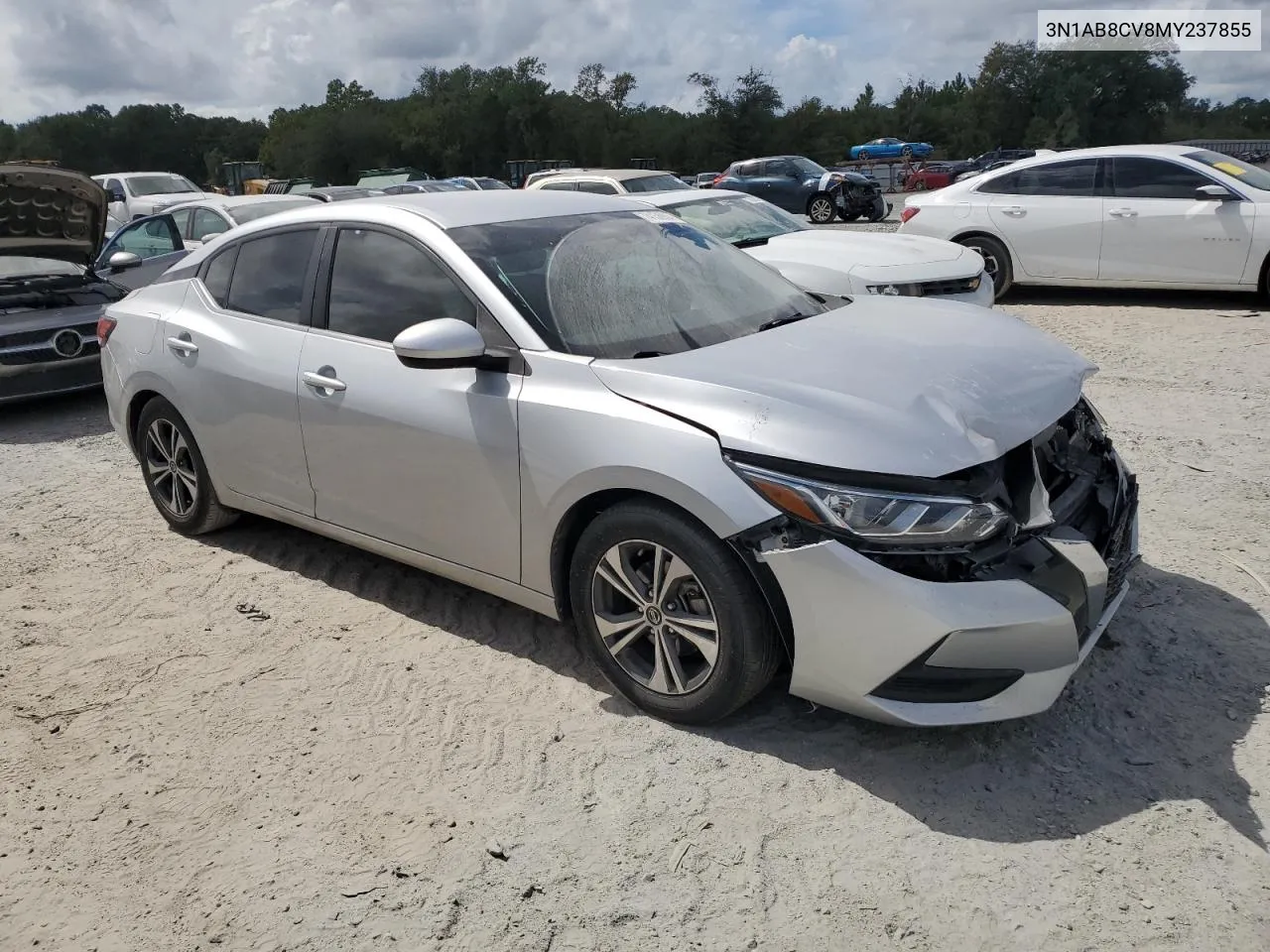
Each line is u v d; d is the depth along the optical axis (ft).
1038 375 10.88
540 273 12.05
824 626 9.34
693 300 12.42
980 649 8.93
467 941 8.04
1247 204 31.01
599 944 7.94
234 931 8.26
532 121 261.65
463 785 9.95
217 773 10.36
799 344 11.27
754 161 83.56
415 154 266.98
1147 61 258.98
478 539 11.89
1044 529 9.63
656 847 8.95
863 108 312.29
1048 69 264.93
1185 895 8.08
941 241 27.25
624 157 259.80
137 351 15.99
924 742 10.17
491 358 11.43
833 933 7.91
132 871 9.03
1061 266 34.24
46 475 21.20
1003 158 145.59
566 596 11.56
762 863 8.69
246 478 14.83
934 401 9.81
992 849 8.71
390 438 12.35
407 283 12.59
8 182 23.43
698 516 9.66
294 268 14.06
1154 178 32.73
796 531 9.34
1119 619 12.30
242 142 366.84
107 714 11.55
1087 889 8.21
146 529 17.39
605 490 10.47
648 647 11.01
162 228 38.11
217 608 14.15
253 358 14.06
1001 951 7.67
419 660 12.42
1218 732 10.12
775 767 9.92
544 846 9.04
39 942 8.27
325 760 10.48
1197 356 26.05
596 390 10.64
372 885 8.68
